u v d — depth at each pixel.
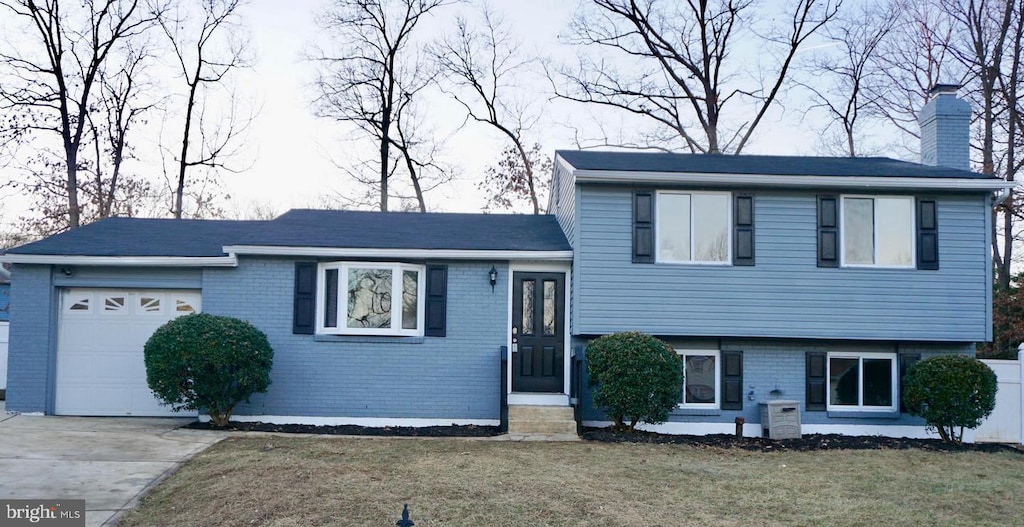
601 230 13.62
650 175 13.41
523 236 15.00
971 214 14.02
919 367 13.36
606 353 12.51
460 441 12.02
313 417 13.63
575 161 14.46
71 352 13.90
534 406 13.52
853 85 28.66
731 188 13.78
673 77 29.30
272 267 13.78
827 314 13.70
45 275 13.79
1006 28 23.45
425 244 14.00
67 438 11.25
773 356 14.10
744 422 13.73
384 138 30.28
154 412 13.97
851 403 14.24
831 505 8.78
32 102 25.52
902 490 9.61
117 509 8.08
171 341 12.14
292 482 8.91
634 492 9.02
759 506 8.66
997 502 9.16
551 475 9.66
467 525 7.67
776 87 28.75
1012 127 23.05
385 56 30.22
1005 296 21.22
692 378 14.12
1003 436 14.22
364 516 7.82
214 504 8.17
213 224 16.20
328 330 13.75
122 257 13.55
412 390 13.77
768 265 13.71
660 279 13.59
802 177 13.55
